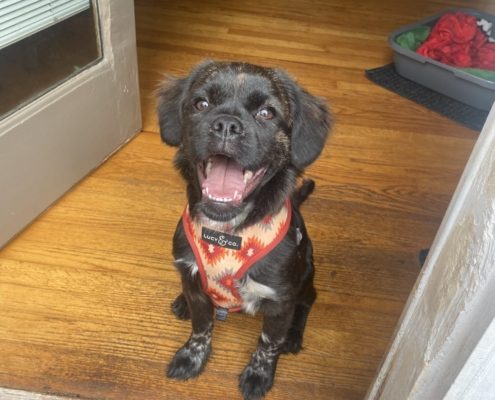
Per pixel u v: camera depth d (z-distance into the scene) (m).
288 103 0.53
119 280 0.72
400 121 1.10
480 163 0.32
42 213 0.81
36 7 0.71
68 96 0.78
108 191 0.86
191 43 1.32
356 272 0.76
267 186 0.52
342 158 0.98
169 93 0.57
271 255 0.52
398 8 1.64
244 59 1.27
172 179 0.90
